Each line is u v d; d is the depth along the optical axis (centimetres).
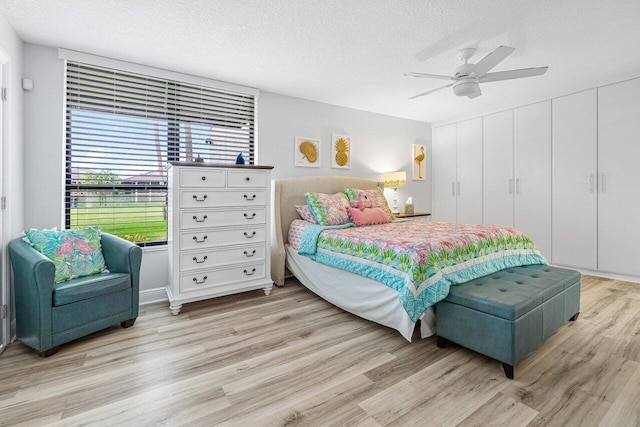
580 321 239
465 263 214
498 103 425
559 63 296
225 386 162
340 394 155
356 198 366
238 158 301
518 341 164
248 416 139
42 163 248
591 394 153
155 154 302
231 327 234
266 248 301
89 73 270
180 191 254
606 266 352
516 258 253
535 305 177
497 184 446
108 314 218
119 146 285
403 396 153
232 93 343
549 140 392
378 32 234
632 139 329
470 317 181
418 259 194
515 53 272
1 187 204
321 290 284
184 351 198
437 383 163
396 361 185
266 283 301
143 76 293
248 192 288
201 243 266
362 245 241
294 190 362
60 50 253
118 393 156
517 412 141
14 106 223
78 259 223
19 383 164
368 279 232
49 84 251
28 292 191
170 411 143
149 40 244
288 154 382
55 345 192
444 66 296
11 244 207
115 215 284
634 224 332
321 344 207
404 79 330
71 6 199
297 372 174
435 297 188
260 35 238
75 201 268
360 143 447
